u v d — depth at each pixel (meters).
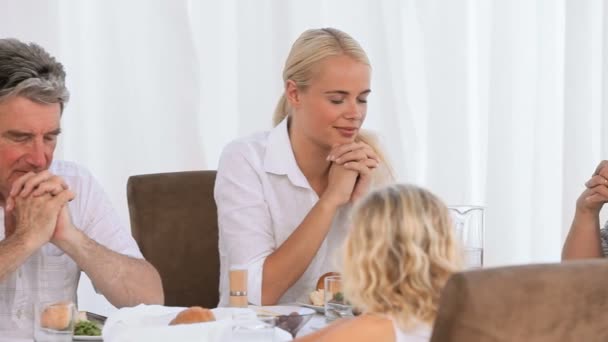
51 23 6.25
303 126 4.48
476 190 6.47
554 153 6.22
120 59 6.32
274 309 3.85
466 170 6.34
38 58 3.78
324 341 2.50
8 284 3.95
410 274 2.55
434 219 2.61
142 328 2.91
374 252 2.57
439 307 2.00
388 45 6.27
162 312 3.23
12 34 6.21
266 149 4.58
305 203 4.55
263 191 4.55
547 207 6.23
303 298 4.34
